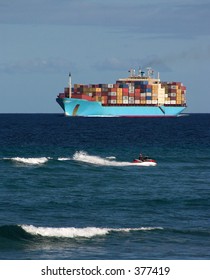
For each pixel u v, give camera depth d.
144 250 63.31
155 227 73.06
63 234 67.44
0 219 77.12
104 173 123.69
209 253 62.81
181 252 62.91
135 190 102.19
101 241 66.06
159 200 92.56
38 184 107.38
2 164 132.00
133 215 81.50
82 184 108.50
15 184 106.62
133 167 135.12
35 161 136.62
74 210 84.12
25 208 84.62
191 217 80.88
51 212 82.38
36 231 67.19
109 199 93.06
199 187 106.62
